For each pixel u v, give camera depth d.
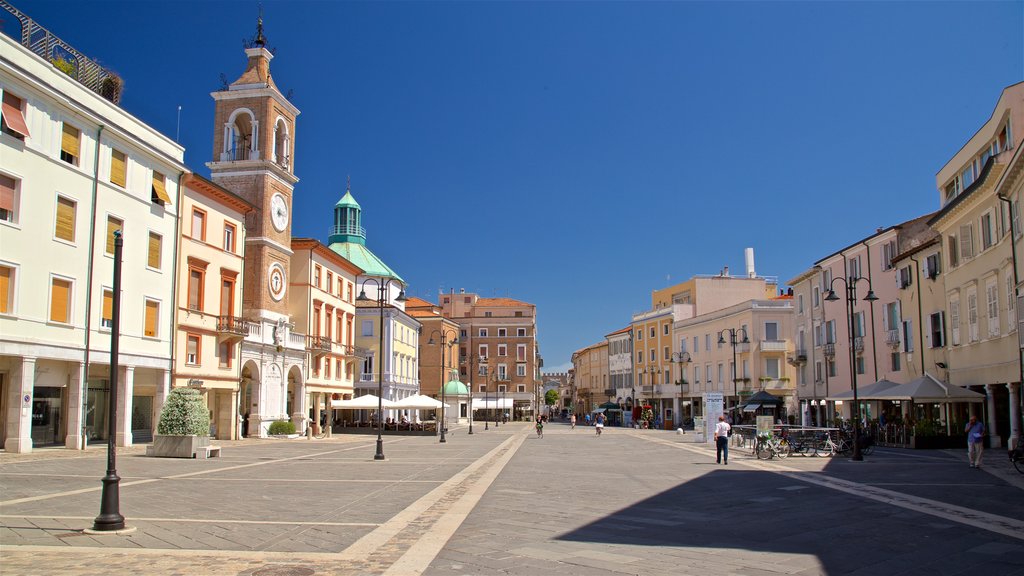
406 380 77.69
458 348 114.12
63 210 27.92
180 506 13.78
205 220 38.31
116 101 32.91
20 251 25.84
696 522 12.48
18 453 25.61
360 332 71.19
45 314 26.92
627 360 100.75
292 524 11.82
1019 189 27.47
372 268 73.00
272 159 47.31
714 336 75.81
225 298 40.59
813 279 54.91
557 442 44.91
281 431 44.81
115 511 11.09
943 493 16.92
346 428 63.06
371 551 9.69
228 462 24.75
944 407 37.91
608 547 10.09
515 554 9.56
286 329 48.16
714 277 84.31
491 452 33.44
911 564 9.18
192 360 36.94
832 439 30.72
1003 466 24.19
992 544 10.55
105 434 32.16
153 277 33.41
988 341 31.70
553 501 15.20
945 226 36.41
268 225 46.38
